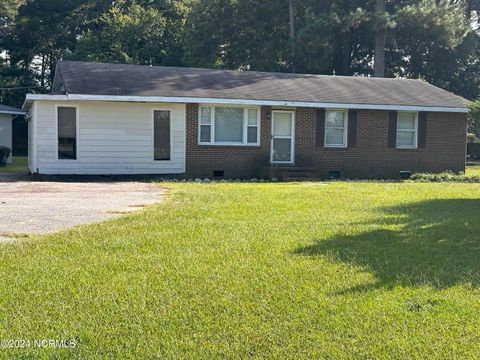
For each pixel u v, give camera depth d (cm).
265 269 559
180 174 1825
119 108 1753
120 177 1761
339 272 551
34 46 4350
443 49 3606
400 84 2286
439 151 2078
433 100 2078
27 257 602
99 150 1744
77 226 791
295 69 3544
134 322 418
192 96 1777
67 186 1416
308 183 1636
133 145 1775
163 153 1808
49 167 1703
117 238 700
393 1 3600
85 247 650
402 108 1981
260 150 1894
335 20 3272
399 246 673
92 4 4425
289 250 642
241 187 1410
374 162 2008
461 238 727
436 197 1204
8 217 873
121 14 4156
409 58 3741
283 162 1923
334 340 390
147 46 3972
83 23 4416
